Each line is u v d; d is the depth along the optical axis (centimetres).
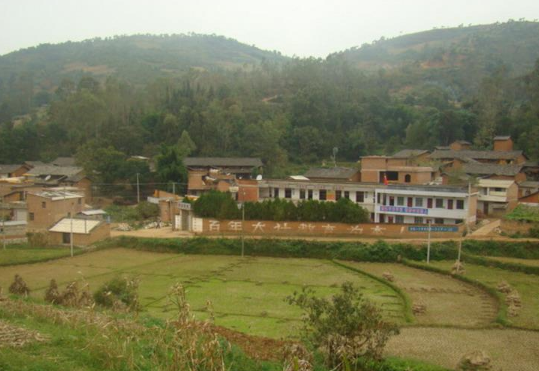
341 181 7294
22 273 4512
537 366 2353
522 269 4572
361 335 2100
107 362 1530
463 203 6044
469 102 12612
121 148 10412
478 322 3114
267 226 6025
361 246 5319
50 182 8562
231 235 6066
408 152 9619
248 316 3272
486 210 7175
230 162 9569
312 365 1944
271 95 15250
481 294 3878
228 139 10862
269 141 10600
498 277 4384
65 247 5731
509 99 12438
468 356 2297
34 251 5459
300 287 4119
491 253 5078
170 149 8488
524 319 3148
